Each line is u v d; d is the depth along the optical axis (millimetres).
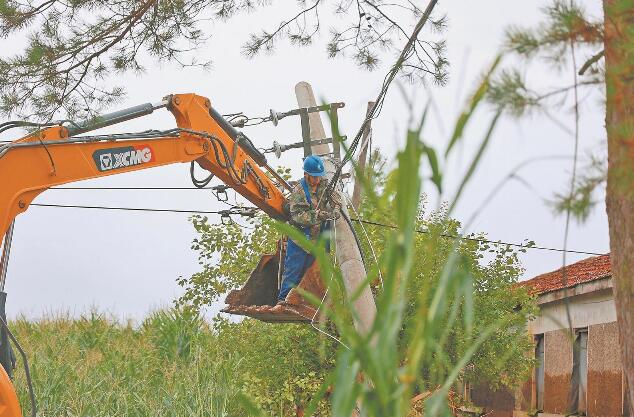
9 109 14781
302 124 18812
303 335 24984
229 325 27188
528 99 5043
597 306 29562
